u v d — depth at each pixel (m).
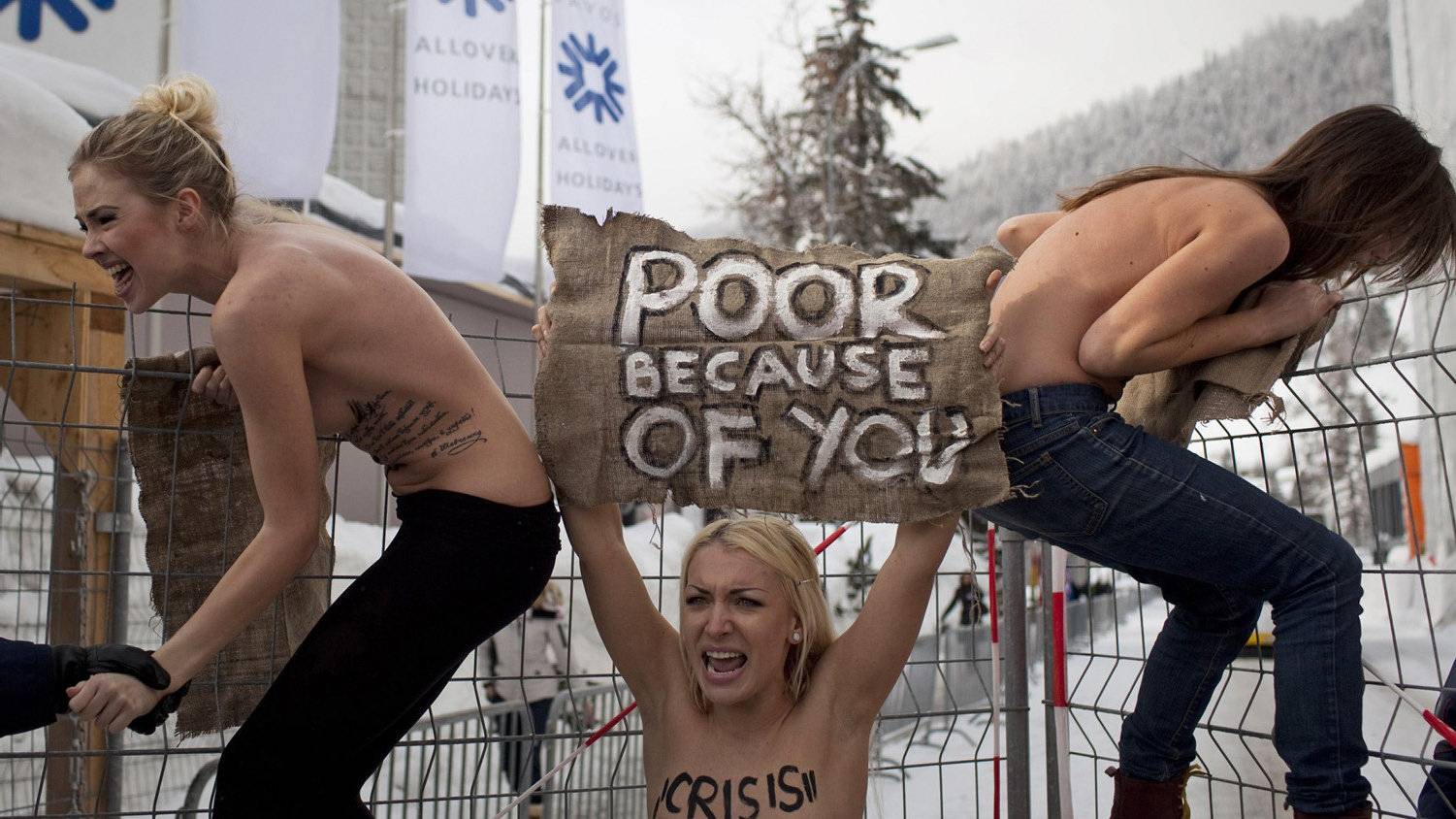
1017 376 2.56
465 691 5.50
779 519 2.73
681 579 2.67
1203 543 2.47
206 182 2.21
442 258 10.24
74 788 4.06
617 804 5.32
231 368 2.13
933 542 2.52
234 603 2.14
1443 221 2.65
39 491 4.27
